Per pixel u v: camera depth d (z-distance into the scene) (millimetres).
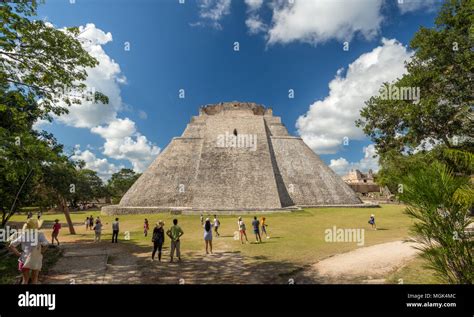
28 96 10789
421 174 6332
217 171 41875
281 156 47938
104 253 13523
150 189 42406
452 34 15062
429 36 16203
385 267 10258
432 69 16156
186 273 9969
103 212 41156
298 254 12867
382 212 32688
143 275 9719
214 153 44719
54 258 12328
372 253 12586
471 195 6297
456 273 6195
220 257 12492
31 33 10078
